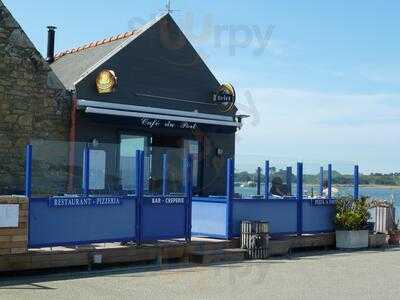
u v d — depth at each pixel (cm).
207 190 1892
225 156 1945
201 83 1877
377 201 1712
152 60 1756
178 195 1215
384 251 1507
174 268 1105
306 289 924
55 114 1559
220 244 1277
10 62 1488
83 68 1716
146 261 1142
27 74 1514
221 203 1325
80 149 1259
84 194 1081
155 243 1181
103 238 1087
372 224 1647
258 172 1471
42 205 1005
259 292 890
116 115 1616
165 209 1188
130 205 1133
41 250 1008
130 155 1362
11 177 1467
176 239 1260
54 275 990
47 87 1548
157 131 1769
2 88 1473
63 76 1734
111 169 1311
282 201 1444
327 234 1524
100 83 1603
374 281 1012
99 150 1296
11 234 949
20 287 874
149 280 965
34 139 1450
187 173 1238
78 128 1589
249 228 1287
